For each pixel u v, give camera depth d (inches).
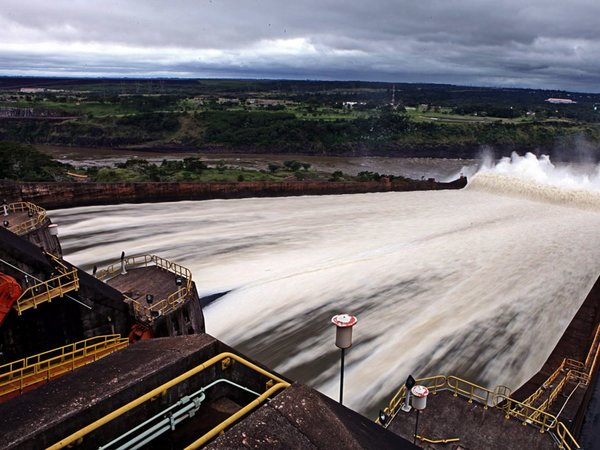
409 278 1466.5
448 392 753.0
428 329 1160.2
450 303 1307.8
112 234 1775.3
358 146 5940.0
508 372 1002.7
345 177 3378.4
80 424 188.5
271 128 6008.9
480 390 938.1
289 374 979.3
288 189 2596.0
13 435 173.8
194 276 1423.5
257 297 1296.8
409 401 709.3
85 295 763.4
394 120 6599.4
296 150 5777.6
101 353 732.0
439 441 640.4
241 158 5241.1
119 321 815.7
